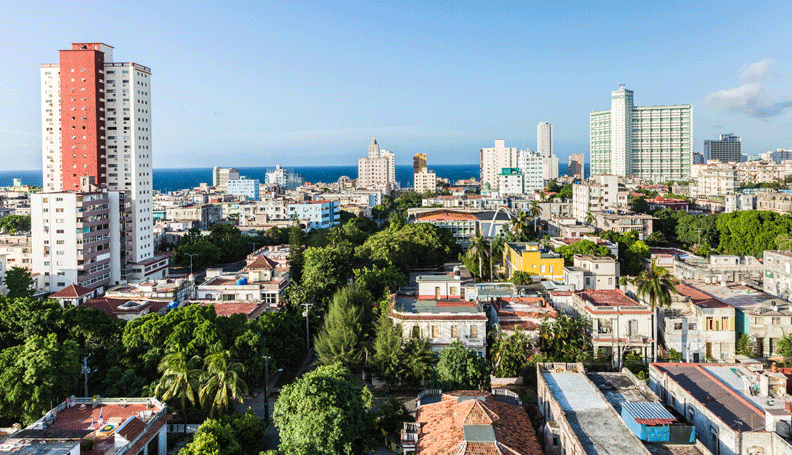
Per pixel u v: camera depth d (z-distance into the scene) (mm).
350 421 60500
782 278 115250
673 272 144000
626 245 162000
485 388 75625
